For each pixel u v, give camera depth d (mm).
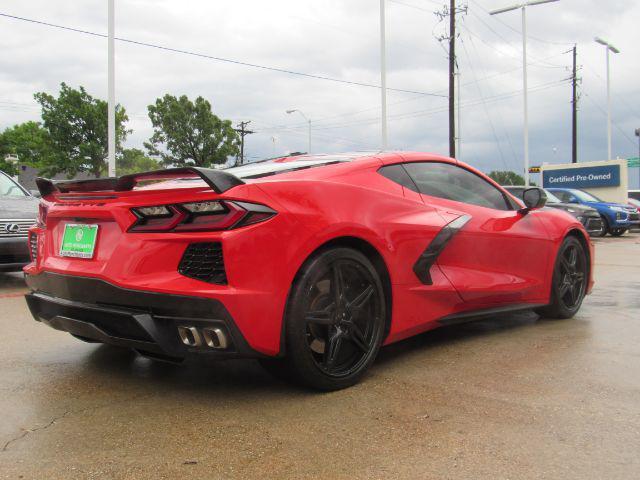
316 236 2715
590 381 2951
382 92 21422
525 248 4125
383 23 21281
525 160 26062
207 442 2254
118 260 2625
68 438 2301
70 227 2961
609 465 2023
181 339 2592
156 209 2625
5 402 2725
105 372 3205
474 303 3713
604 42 31453
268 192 2645
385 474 1980
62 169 32062
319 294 2789
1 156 48719
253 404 2672
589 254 4793
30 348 3744
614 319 4594
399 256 3174
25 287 6711
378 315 3043
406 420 2455
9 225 6191
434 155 3791
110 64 17547
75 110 31531
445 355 3490
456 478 1947
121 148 32812
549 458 2082
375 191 3170
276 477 1967
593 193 25875
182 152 35188
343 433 2326
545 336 3986
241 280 2504
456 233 3551
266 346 2586
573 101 39375
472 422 2422
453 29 26656
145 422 2463
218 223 2508
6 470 2021
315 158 3520
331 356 2816
